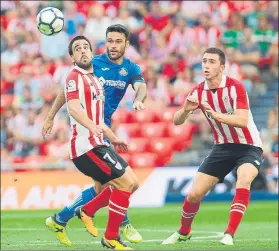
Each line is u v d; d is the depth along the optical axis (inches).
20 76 2815.0
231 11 3218.5
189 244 1212.5
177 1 3211.1
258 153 1219.9
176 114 1218.6
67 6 3112.7
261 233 1594.5
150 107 2783.0
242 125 1168.2
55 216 1181.7
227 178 2493.8
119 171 1054.4
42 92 2792.8
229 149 1219.9
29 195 2317.9
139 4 3189.0
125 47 1237.1
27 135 2623.0
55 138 2613.2
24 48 2965.1
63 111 2696.9
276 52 3075.8
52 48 2947.8
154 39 3058.6
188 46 3036.4
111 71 1249.4
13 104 2721.5
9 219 1945.1
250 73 2977.4
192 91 1234.0
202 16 3117.6
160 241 1386.6
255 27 3164.4
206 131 2733.8
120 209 1058.1
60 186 2347.4
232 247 1119.0
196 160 2677.2
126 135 2684.5
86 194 1187.9
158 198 2429.9
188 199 1237.1
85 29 3068.4
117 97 1267.2
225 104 1202.6
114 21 3095.5
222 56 1196.5
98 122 1061.8
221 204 2381.9
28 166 2474.2
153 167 2517.2
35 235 1533.0
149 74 2874.0
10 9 3100.4
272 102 2974.9
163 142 2726.4
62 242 1189.7
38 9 3117.6
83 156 1050.7
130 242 1299.2
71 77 1050.7
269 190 2532.0
